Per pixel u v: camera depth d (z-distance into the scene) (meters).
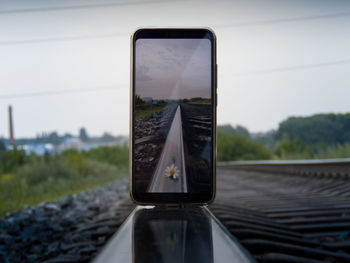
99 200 7.32
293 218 3.88
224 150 62.38
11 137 36.25
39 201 8.92
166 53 1.27
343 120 62.81
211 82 1.24
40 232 3.72
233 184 10.77
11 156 14.71
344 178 9.05
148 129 1.23
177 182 1.23
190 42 1.27
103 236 3.00
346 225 3.16
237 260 0.48
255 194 7.01
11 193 9.76
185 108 1.25
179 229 0.67
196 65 1.25
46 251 2.84
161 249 0.53
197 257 0.50
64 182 13.09
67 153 21.02
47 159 16.19
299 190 7.73
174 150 1.23
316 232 3.09
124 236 0.61
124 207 5.51
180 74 1.26
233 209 4.16
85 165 19.09
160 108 1.23
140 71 1.24
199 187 1.23
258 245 1.73
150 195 1.22
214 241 0.58
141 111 1.23
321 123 64.38
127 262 0.47
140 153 1.23
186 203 1.21
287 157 31.86
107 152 34.88
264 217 3.76
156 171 1.23
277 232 2.56
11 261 2.69
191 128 1.22
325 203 5.00
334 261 1.70
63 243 2.97
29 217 4.74
